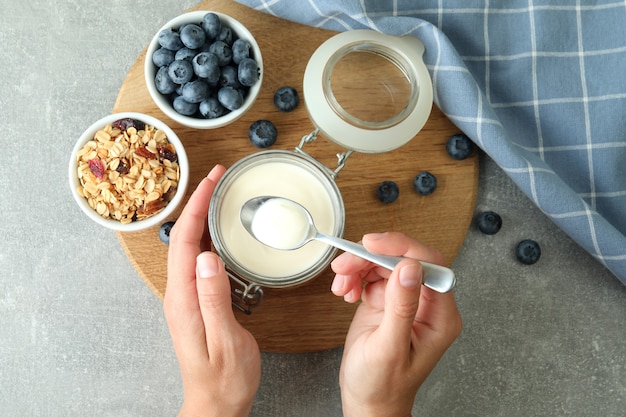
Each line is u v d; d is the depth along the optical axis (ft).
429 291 1.46
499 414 1.81
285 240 1.45
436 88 1.63
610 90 1.69
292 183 1.55
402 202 1.66
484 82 1.71
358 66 1.55
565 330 1.82
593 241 1.67
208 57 1.52
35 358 1.80
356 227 1.65
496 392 1.81
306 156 1.53
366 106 1.55
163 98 1.58
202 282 1.31
